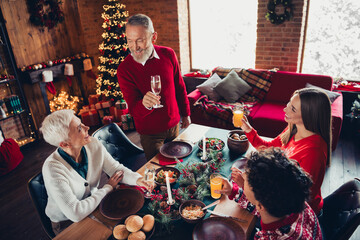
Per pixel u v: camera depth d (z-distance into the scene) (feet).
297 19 12.05
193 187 4.77
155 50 6.72
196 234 3.77
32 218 7.92
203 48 16.43
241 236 3.71
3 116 11.50
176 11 14.97
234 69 13.65
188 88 15.51
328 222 4.73
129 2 16.47
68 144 4.55
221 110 11.93
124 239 3.78
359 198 4.13
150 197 4.71
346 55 12.47
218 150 5.99
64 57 14.84
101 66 14.25
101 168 5.44
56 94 14.82
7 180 9.85
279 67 13.38
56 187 4.32
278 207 2.64
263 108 11.78
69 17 14.78
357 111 10.93
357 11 11.59
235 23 14.85
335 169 9.17
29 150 12.10
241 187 4.18
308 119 4.34
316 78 11.55
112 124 7.53
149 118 6.75
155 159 6.04
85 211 4.32
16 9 12.12
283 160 2.76
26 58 12.78
